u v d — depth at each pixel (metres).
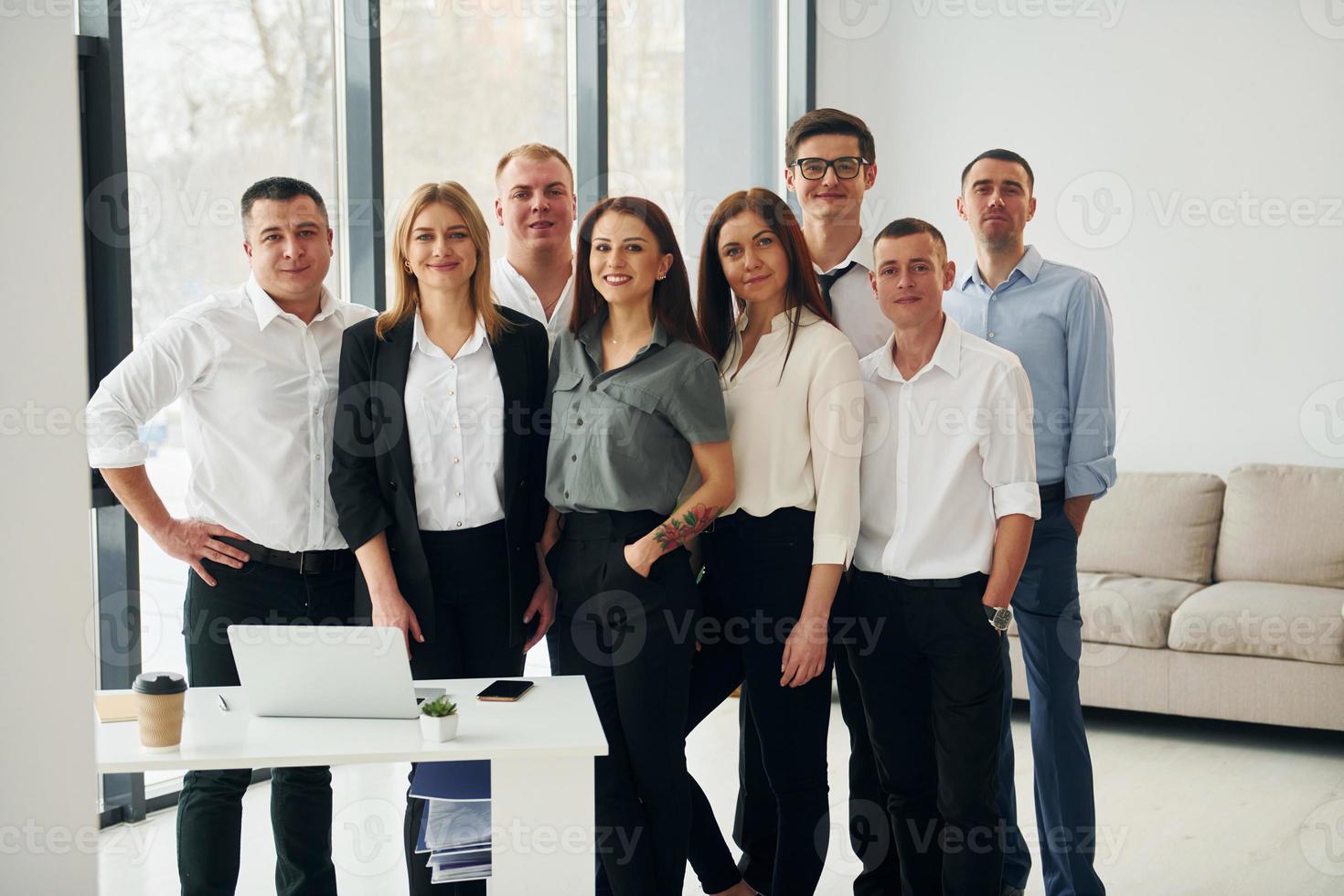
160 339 2.66
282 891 2.84
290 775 2.79
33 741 1.83
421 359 2.66
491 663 2.72
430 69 4.07
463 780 2.37
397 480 2.62
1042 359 3.21
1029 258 3.28
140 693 2.05
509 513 2.67
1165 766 4.27
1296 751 4.46
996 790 2.64
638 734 2.56
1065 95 5.57
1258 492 4.98
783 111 5.75
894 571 2.65
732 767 4.29
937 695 2.63
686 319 2.70
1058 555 3.15
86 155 3.23
